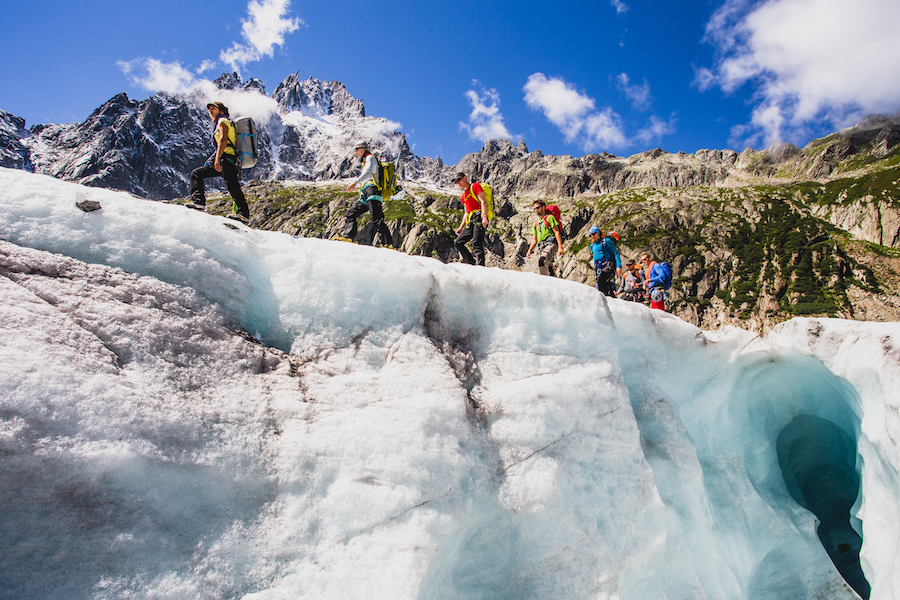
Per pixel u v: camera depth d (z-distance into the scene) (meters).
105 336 3.15
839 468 8.02
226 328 3.80
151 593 2.62
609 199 162.88
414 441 3.83
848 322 6.92
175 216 3.98
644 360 6.27
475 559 4.14
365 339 4.31
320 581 3.07
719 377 7.11
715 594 5.32
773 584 6.40
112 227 3.61
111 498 2.72
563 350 5.28
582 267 116.50
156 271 3.66
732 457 6.97
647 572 4.87
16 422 2.54
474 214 8.99
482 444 4.36
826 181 156.00
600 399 5.20
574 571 4.41
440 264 5.18
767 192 147.88
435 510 3.64
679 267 117.00
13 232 3.24
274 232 4.66
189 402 3.24
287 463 3.38
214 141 6.84
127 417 2.90
